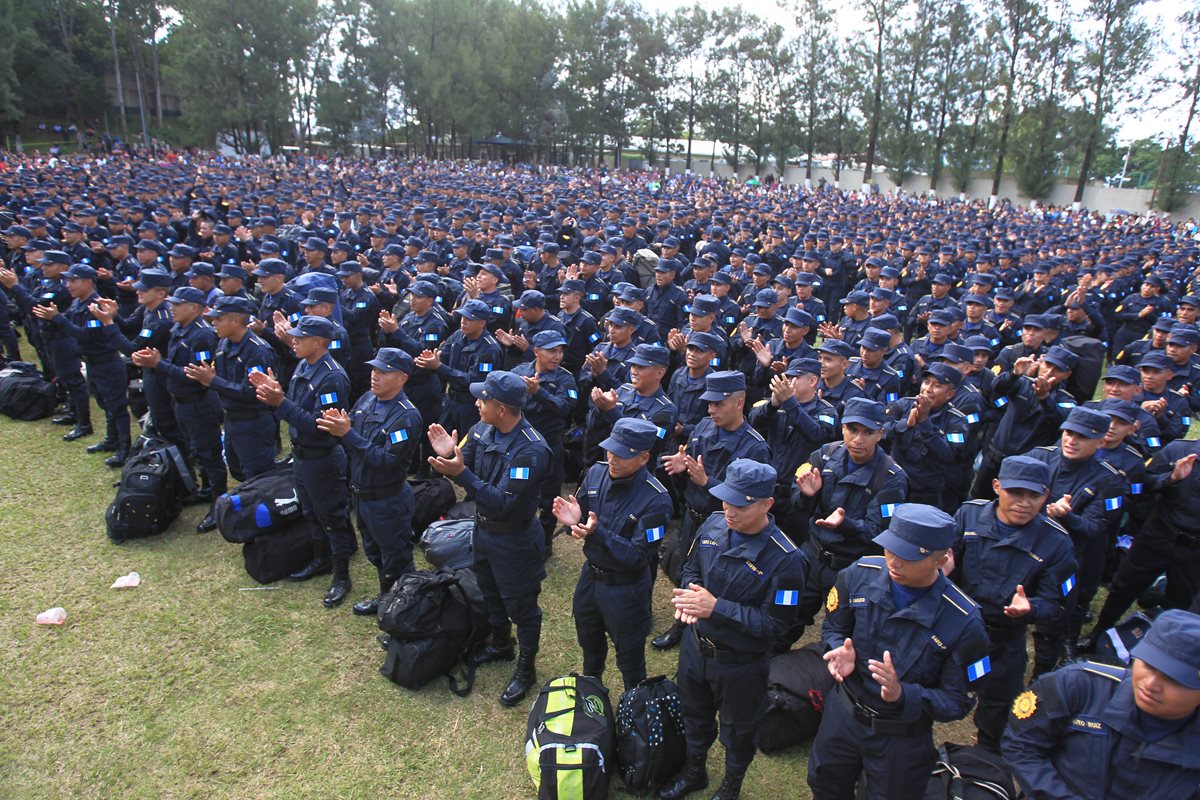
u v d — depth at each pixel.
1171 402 6.82
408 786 4.04
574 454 7.65
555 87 60.94
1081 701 2.79
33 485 7.13
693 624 3.75
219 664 4.89
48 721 4.34
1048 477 3.92
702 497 5.20
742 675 3.64
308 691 4.70
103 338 7.30
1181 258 17.86
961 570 4.14
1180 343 6.96
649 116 64.56
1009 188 49.66
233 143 54.59
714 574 3.74
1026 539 3.99
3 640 4.97
